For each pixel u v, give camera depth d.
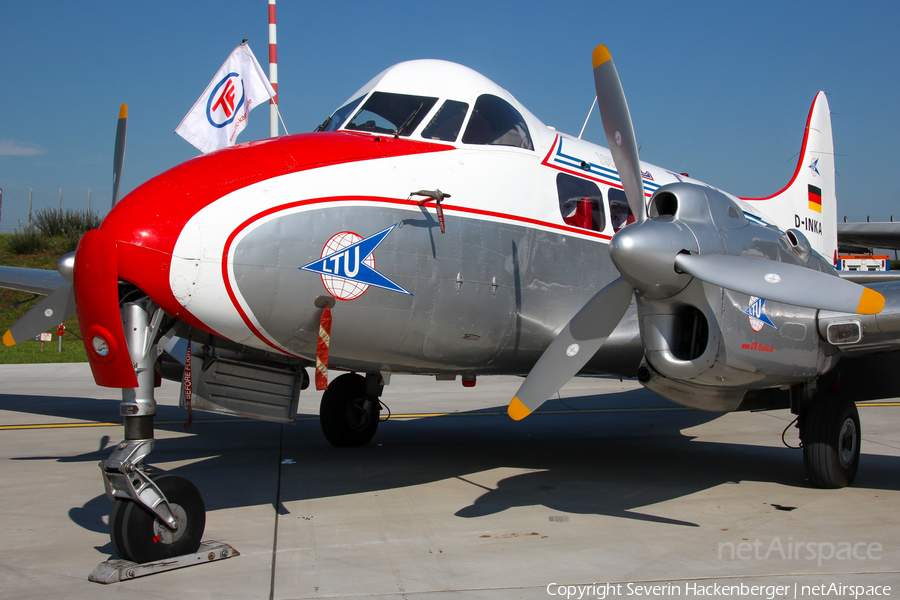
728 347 4.69
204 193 4.24
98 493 5.34
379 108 5.53
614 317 4.84
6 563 3.75
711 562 3.71
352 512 4.77
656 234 4.46
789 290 4.25
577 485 5.64
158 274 3.97
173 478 3.74
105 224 3.97
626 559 3.76
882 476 6.03
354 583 3.40
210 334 4.65
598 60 5.06
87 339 3.76
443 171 5.32
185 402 4.54
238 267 4.26
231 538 4.16
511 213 5.68
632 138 4.95
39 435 8.08
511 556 3.81
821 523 4.51
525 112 6.23
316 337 4.77
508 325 5.70
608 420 9.74
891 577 3.48
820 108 11.46
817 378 5.58
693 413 10.44
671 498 5.20
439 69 5.80
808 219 11.07
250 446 7.48
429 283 5.13
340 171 4.81
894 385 6.13
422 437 8.19
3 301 23.77
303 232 4.52
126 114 5.48
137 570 3.51
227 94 10.59
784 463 6.66
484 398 12.29
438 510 4.84
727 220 4.82
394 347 5.21
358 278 4.76
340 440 7.39
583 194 6.38
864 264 33.41
